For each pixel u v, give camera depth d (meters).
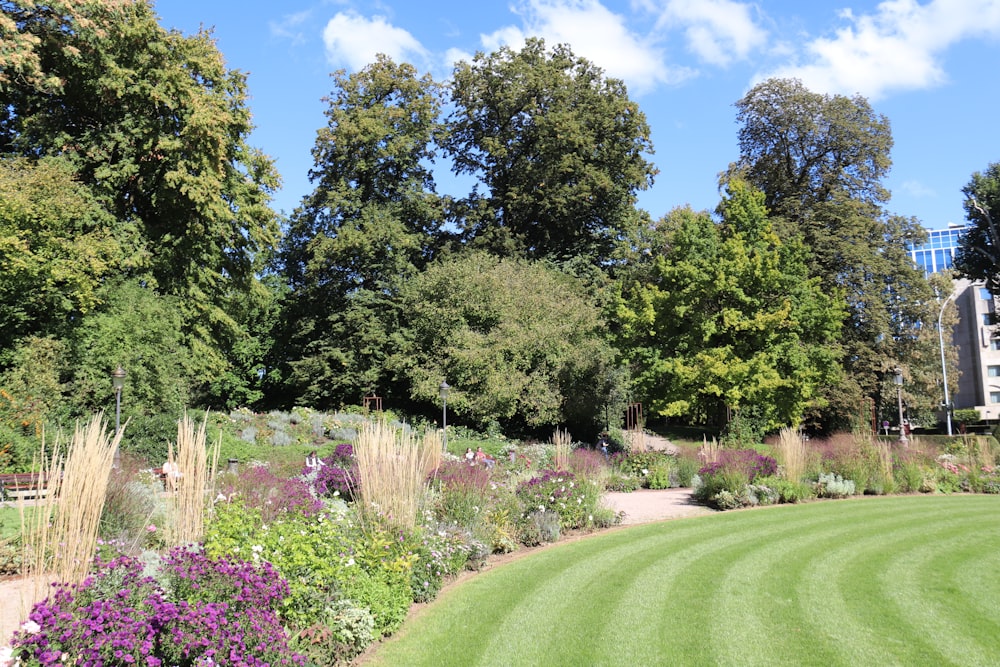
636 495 18.47
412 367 33.88
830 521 14.35
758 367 24.08
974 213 41.91
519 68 40.53
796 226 34.19
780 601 8.73
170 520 8.51
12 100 23.41
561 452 19.66
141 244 24.12
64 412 18.88
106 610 4.68
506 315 31.89
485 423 32.50
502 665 6.68
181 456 8.21
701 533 13.19
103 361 20.56
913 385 43.38
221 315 27.19
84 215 21.98
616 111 39.97
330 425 29.61
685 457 21.12
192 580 5.50
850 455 19.95
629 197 41.44
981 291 76.25
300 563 6.86
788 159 38.97
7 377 18.44
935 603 8.65
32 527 6.33
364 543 8.46
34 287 20.08
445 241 42.41
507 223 41.97
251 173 28.41
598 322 31.48
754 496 16.95
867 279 35.12
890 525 13.86
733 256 25.52
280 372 42.09
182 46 24.56
